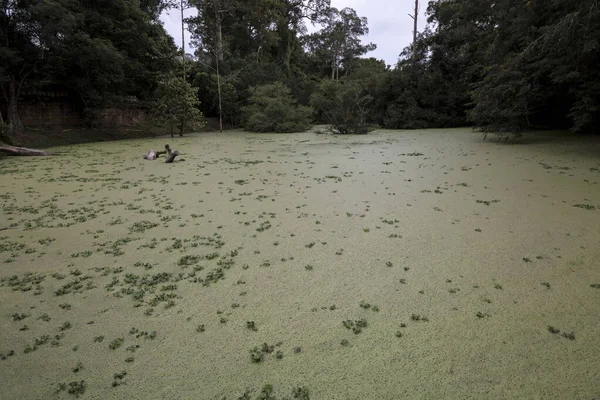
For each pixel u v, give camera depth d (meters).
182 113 17.72
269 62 30.61
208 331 2.24
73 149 12.48
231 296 2.65
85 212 4.86
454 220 4.17
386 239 3.66
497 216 4.27
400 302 2.51
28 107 14.26
